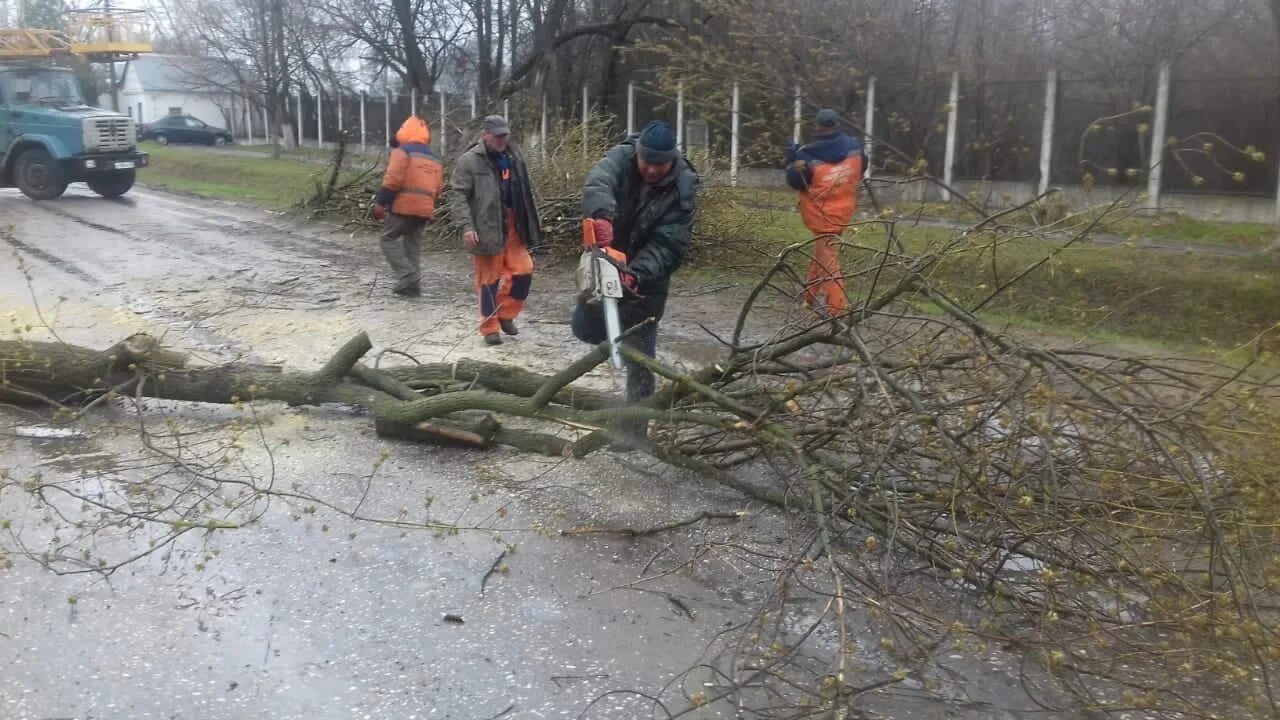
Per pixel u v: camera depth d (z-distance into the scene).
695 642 3.69
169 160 29.69
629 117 20.34
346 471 5.19
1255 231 10.75
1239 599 3.52
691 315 9.11
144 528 4.50
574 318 5.46
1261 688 3.43
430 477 5.15
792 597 3.98
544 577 4.15
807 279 5.73
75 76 19.70
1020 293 8.42
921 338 5.05
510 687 3.40
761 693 3.39
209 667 3.47
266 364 6.71
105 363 5.86
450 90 25.50
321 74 31.47
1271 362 4.78
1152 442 3.63
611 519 4.69
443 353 7.51
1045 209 4.95
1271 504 3.88
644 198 5.02
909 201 8.15
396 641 3.66
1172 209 10.50
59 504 4.71
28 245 12.45
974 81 14.35
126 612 3.80
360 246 13.02
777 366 4.74
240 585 4.03
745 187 10.94
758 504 4.84
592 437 5.07
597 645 3.66
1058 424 4.18
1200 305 8.38
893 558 4.13
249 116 45.03
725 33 14.27
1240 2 13.34
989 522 3.94
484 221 7.53
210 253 12.12
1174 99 13.00
